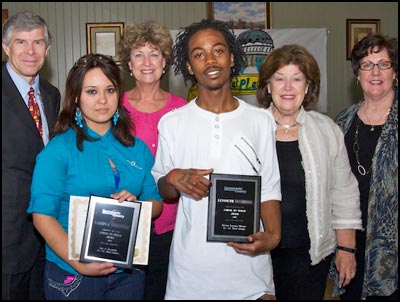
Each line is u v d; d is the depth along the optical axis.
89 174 1.84
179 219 1.95
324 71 5.44
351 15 5.72
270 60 2.15
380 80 2.28
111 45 5.46
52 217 1.79
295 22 5.63
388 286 2.26
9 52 2.29
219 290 1.87
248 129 1.91
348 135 2.40
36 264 2.39
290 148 2.16
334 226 2.23
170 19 5.51
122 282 1.94
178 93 4.95
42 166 1.80
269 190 1.94
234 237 1.83
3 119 2.15
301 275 2.17
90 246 1.78
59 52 5.46
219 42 1.85
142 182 1.98
